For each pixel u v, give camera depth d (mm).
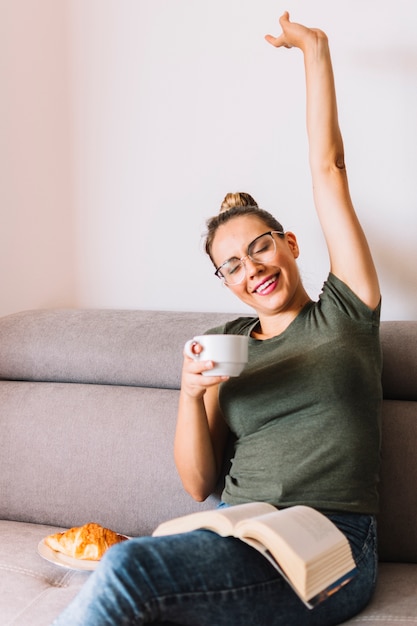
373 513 1303
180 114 1973
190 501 1586
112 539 1437
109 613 987
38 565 1412
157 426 1651
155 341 1748
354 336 1351
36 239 2131
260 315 1481
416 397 1562
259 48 1885
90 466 1675
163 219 2010
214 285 1972
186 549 1070
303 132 1855
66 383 1822
